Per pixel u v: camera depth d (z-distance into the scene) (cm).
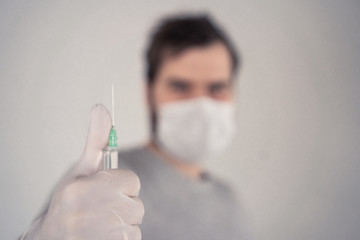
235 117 137
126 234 46
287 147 136
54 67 123
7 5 119
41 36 122
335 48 136
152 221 115
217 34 130
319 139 136
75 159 121
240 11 138
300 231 134
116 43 129
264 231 132
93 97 126
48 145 120
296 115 136
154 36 129
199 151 121
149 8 132
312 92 136
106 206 47
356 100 135
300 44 136
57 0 125
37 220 56
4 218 114
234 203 129
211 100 123
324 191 134
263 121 138
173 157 125
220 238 121
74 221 45
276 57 137
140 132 128
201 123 120
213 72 128
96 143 54
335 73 136
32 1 121
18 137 118
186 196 120
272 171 136
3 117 117
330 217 134
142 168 121
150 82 129
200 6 137
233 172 135
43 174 118
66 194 47
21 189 117
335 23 135
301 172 135
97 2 128
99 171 52
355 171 134
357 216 133
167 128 122
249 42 137
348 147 135
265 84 138
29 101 120
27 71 120
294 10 136
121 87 129
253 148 137
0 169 116
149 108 128
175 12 134
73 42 125
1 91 118
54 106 122
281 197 135
